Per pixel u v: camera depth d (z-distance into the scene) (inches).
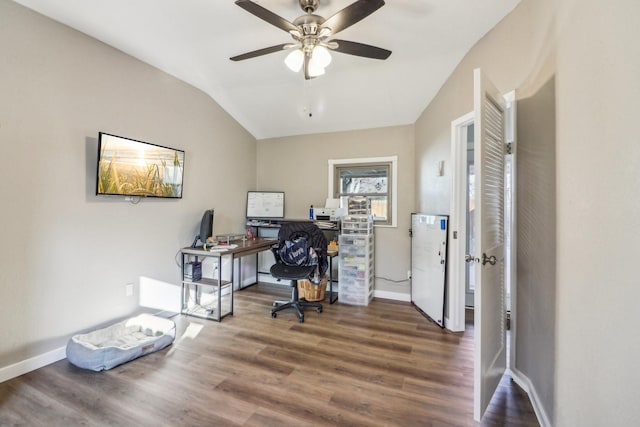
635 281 32.6
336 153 165.6
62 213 88.0
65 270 88.9
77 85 91.0
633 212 33.2
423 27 86.6
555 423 55.3
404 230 150.3
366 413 65.9
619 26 35.9
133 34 93.0
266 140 182.5
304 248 126.1
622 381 34.5
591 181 43.3
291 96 141.5
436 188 123.3
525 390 73.1
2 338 76.5
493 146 67.9
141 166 107.8
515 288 77.9
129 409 66.6
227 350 95.0
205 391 73.5
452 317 110.5
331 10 79.0
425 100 130.8
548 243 60.7
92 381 77.1
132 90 107.1
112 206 101.7
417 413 66.0
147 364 86.0
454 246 110.0
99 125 97.0
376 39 93.4
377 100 136.5
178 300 127.4
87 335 91.7
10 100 76.7
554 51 57.3
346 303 144.3
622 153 35.4
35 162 81.8
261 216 170.6
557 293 55.8
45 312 84.5
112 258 101.7
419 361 88.7
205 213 131.2
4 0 75.5
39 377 78.5
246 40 96.3
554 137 57.9
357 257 143.3
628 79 34.2
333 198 160.7
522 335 75.0
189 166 132.3
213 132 146.3
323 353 93.5
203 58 109.1
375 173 160.2
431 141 128.9
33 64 80.9
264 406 68.0
